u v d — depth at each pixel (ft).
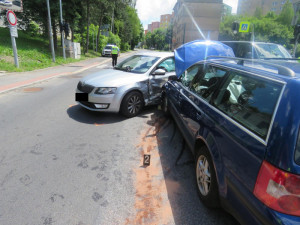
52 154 11.84
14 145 12.63
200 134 8.73
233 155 6.40
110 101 16.44
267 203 4.96
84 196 8.77
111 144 13.30
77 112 18.79
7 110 18.58
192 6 199.31
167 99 17.58
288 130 4.96
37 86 28.66
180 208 8.35
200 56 18.11
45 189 9.07
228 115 7.50
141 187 9.50
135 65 19.60
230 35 170.81
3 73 34.55
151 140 14.07
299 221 4.66
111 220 7.68
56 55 63.21
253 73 7.31
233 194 6.24
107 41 128.67
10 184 9.29
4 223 7.33
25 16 63.93
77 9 73.36
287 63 8.38
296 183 4.69
